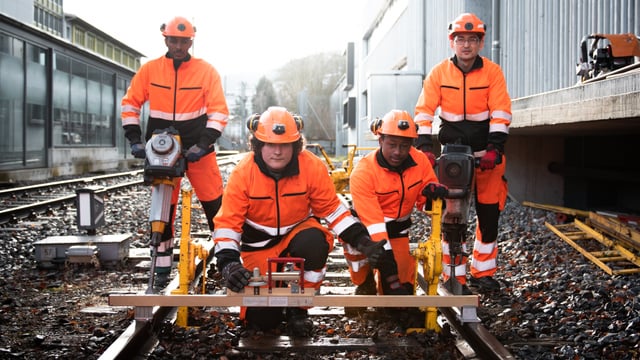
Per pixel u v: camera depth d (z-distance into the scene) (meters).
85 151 23.69
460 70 4.93
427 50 18.14
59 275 5.93
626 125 6.52
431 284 3.95
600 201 10.22
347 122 42.75
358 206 4.15
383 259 3.97
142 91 4.93
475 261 5.21
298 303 3.52
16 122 17.80
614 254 6.33
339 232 3.85
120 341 3.47
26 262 6.54
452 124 5.02
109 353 3.30
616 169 9.53
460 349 3.70
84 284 5.61
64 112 21.58
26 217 9.86
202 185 5.09
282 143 3.58
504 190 5.14
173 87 4.88
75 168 22.53
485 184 5.05
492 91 4.86
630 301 4.74
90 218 6.61
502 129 4.73
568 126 6.89
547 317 4.39
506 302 4.86
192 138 4.97
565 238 7.09
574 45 7.93
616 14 6.92
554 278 5.57
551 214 9.41
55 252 6.16
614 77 5.19
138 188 15.34
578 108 5.82
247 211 3.84
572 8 7.99
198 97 4.91
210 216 5.22
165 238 5.09
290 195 3.81
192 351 3.63
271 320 4.03
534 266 6.16
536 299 4.90
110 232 8.60
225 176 19.67
